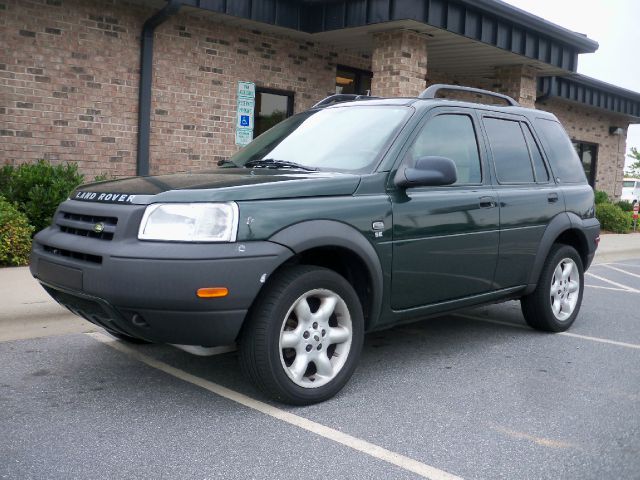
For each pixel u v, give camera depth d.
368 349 5.56
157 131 10.66
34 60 9.24
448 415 4.07
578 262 6.35
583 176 6.62
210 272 3.61
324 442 3.61
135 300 3.62
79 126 9.75
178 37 10.74
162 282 3.58
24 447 3.43
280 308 3.88
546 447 3.63
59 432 3.63
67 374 4.61
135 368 4.77
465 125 5.32
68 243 4.03
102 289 3.69
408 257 4.59
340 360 4.26
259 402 4.16
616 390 4.64
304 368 4.05
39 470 3.18
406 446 3.59
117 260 3.64
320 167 4.70
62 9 9.44
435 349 5.60
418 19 10.70
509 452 3.55
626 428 3.94
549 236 5.84
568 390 4.61
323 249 4.20
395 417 4.00
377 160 4.59
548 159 6.13
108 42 9.94
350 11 11.23
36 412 3.91
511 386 4.66
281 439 3.63
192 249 3.62
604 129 22.61
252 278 3.72
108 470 3.20
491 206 5.22
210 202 3.74
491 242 5.23
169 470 3.22
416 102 5.04
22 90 9.17
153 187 4.00
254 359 3.88
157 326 3.70
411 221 4.58
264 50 11.96
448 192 4.95
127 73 10.19
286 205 3.96
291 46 12.39
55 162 9.56
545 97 17.53
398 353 5.45
